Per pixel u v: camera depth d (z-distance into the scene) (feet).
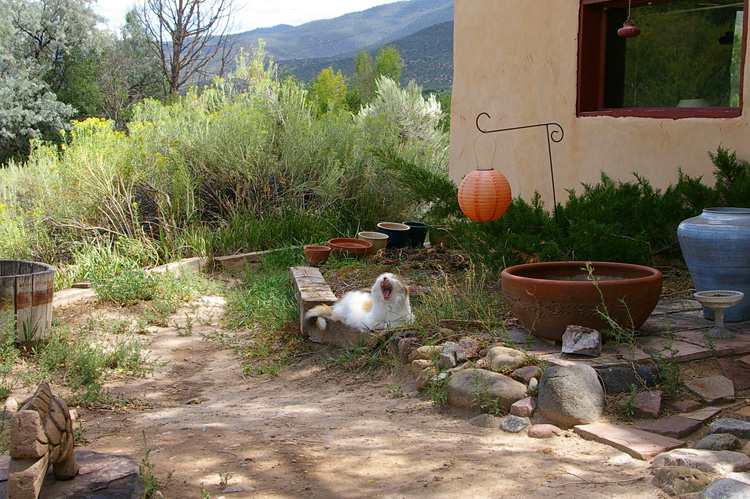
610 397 13.94
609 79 26.99
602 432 12.76
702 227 16.88
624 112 25.41
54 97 86.53
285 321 24.86
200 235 35.68
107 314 26.91
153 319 26.55
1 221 33.19
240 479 11.92
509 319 18.98
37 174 37.99
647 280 15.58
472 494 10.73
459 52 32.96
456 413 15.01
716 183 22.13
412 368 17.74
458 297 21.38
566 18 27.25
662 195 23.61
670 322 17.63
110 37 96.43
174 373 21.38
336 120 43.34
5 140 82.99
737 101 23.21
